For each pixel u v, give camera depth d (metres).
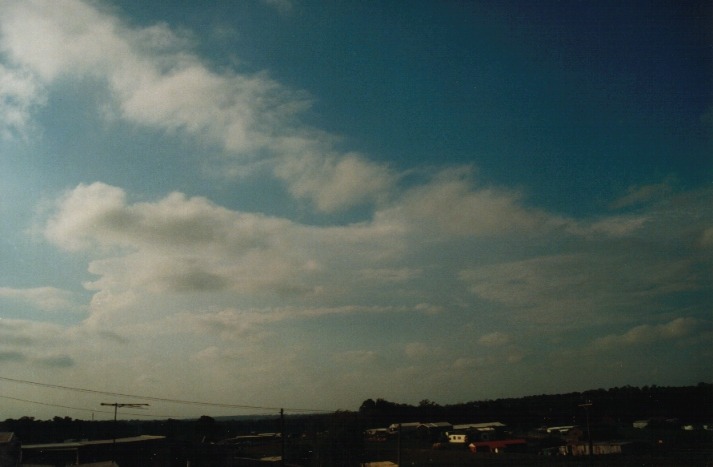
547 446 92.38
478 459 71.56
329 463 61.44
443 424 124.75
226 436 121.56
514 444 90.25
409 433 118.50
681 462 56.00
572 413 87.69
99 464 60.28
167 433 123.44
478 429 107.81
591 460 56.06
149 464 71.44
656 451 69.38
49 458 66.31
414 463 68.12
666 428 88.25
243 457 75.62
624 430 89.50
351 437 62.25
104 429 107.12
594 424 89.94
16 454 63.28
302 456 69.06
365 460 62.84
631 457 64.00
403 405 107.19
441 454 81.06
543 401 95.56
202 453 73.56
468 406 109.06
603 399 76.44
